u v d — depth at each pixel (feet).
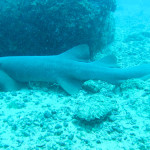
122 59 10.81
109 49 12.13
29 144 4.44
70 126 5.08
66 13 8.42
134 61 10.46
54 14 8.41
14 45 9.12
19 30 8.80
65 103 6.26
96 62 7.74
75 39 8.89
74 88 7.04
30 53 9.41
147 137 4.53
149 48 12.86
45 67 7.25
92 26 9.08
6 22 8.67
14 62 7.36
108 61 7.88
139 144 4.37
